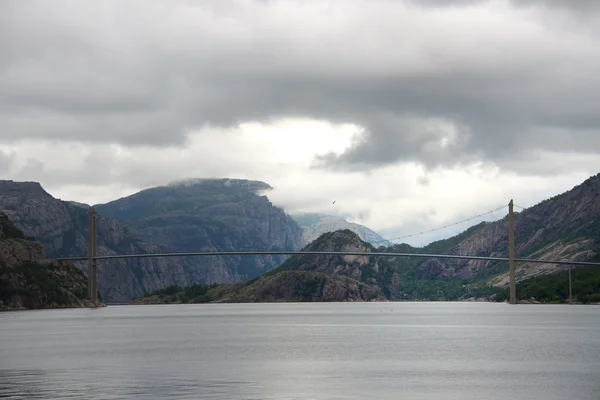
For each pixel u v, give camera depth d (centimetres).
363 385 12619
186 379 13238
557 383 12744
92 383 12731
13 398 11244
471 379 13250
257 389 12144
